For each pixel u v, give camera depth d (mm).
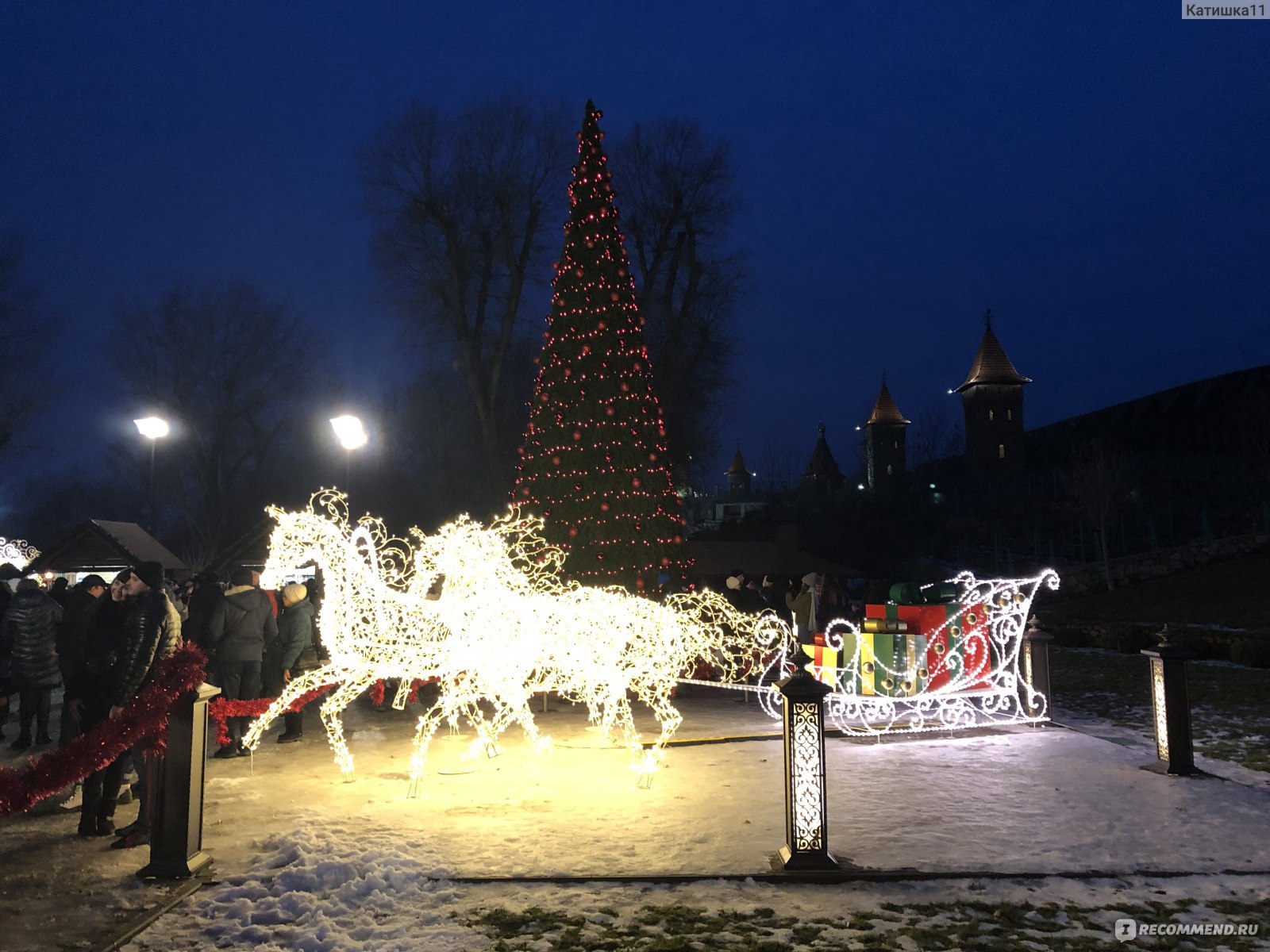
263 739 12125
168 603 7617
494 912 5852
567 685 12328
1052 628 26266
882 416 79875
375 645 10570
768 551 32750
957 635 12984
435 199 38469
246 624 10953
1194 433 56062
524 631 10633
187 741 6691
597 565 17125
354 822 7805
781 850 6801
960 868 6566
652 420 18016
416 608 10711
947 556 46094
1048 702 12688
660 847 7113
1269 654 18281
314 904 5957
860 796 8625
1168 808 8102
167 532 55656
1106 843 7148
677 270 39375
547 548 17328
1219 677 17203
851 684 13477
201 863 6715
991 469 62938
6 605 13148
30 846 7410
